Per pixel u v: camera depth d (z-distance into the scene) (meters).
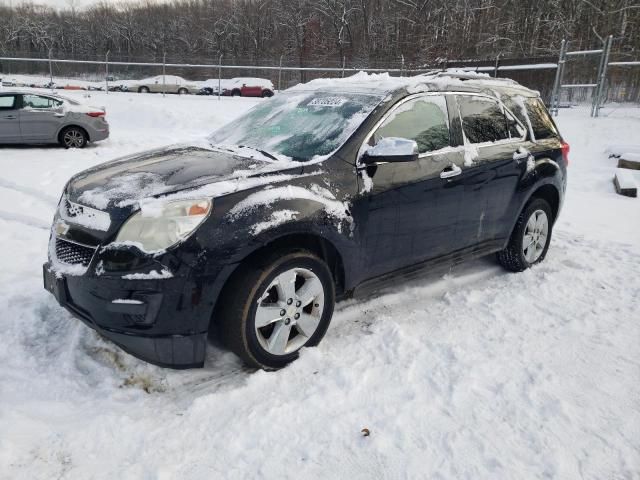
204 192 2.77
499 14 44.12
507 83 4.79
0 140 11.08
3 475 2.18
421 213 3.67
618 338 3.53
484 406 2.73
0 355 3.09
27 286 4.07
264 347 2.95
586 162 11.09
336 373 2.96
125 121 16.88
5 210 6.29
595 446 2.47
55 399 2.71
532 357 3.25
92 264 2.69
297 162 3.26
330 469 2.28
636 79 20.41
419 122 3.75
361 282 3.50
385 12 49.59
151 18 64.56
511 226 4.50
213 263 2.67
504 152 4.29
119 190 2.93
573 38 38.94
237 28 59.44
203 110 18.77
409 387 2.87
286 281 2.96
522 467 2.32
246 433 2.47
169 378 2.93
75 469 2.24
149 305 2.61
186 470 2.25
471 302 4.05
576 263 5.04
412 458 2.35
